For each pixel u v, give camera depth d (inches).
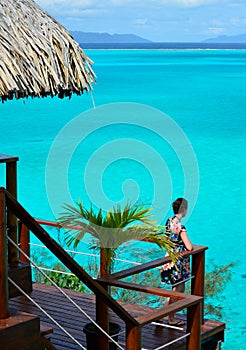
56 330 275.4
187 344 256.4
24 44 212.7
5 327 196.5
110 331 252.8
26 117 2148.1
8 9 222.7
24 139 1707.7
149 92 2785.4
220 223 1015.6
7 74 196.4
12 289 260.5
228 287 736.3
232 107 2293.3
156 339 277.7
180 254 281.9
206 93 2746.1
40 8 242.7
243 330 633.6
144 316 224.1
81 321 285.3
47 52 219.0
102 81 3366.1
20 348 200.7
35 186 1196.5
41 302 304.7
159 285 438.0
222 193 1175.0
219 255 864.9
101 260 271.7
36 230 196.5
